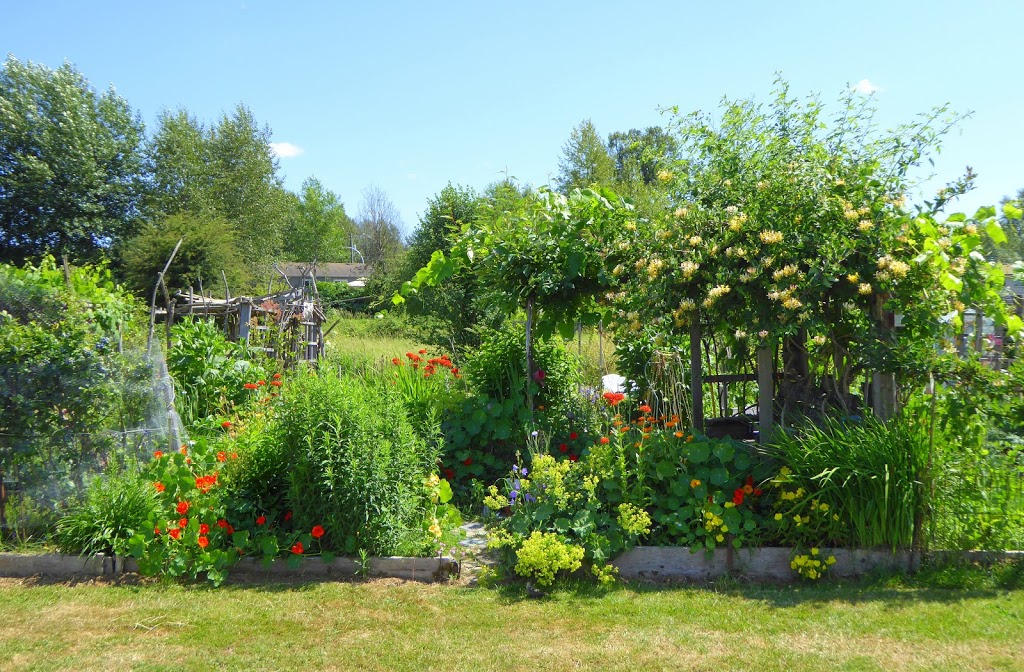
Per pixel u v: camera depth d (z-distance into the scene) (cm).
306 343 1180
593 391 730
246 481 512
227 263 2303
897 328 527
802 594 446
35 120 2678
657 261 548
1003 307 560
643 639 382
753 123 603
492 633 391
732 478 510
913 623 396
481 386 712
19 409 506
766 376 576
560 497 497
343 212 6612
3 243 2689
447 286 1134
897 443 473
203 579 473
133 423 541
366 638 384
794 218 534
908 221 514
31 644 370
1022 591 441
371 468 486
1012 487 482
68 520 497
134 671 342
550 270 650
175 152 3167
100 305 621
